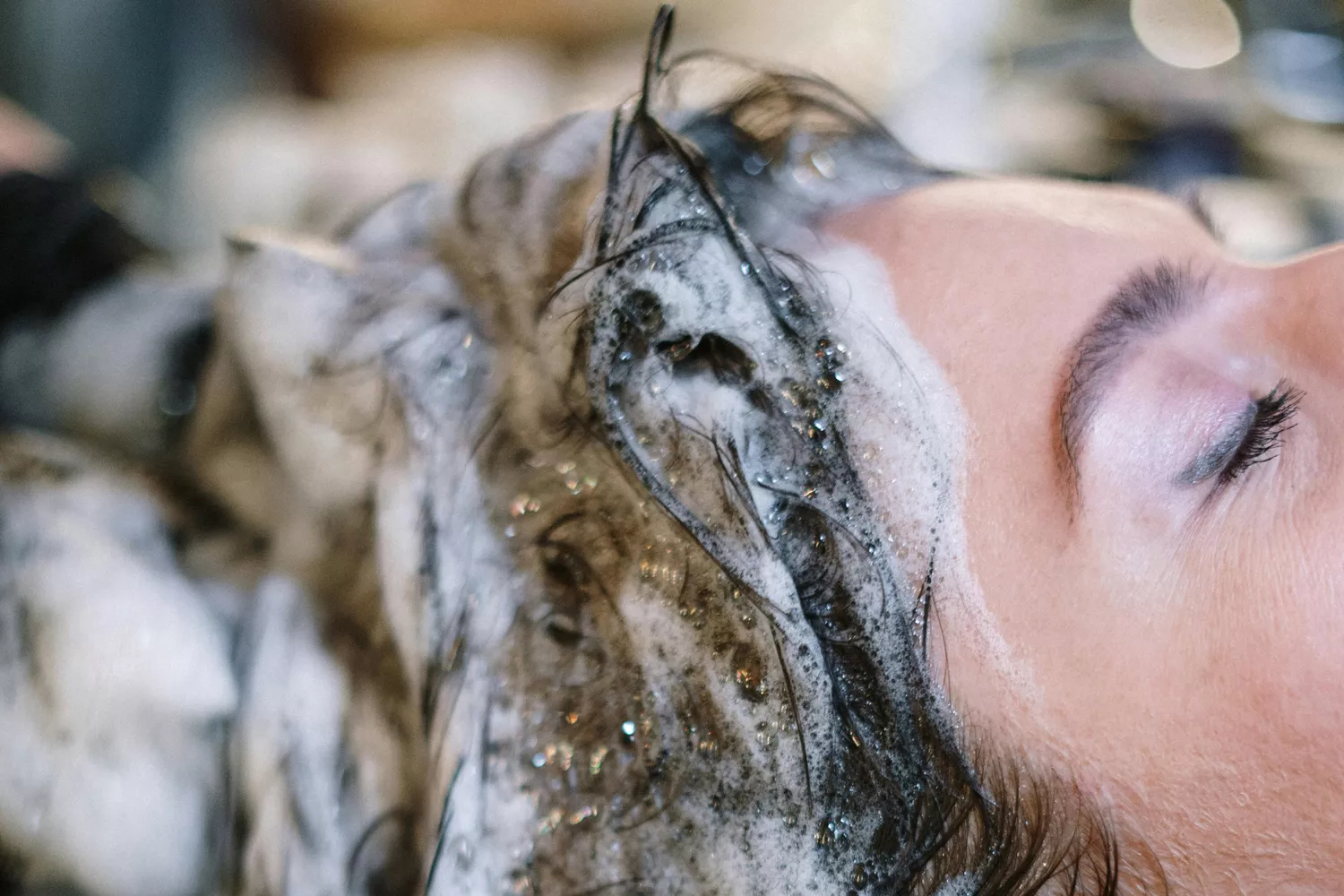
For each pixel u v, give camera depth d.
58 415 0.49
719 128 0.47
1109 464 0.41
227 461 0.46
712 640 0.42
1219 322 0.43
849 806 0.41
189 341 0.49
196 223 0.80
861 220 0.45
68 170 0.55
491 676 0.42
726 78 0.49
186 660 0.43
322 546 0.44
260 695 0.43
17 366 0.49
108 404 0.48
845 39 0.92
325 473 0.44
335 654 0.43
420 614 0.42
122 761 0.43
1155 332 0.42
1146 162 0.74
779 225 0.45
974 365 0.42
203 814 0.43
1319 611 0.40
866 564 0.42
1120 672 0.41
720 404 0.42
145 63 0.85
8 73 0.81
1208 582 0.41
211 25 0.91
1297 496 0.41
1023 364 0.42
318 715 0.42
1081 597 0.41
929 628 0.42
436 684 0.42
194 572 0.45
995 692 0.41
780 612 0.41
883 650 0.42
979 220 0.44
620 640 0.42
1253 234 0.66
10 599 0.43
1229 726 0.40
